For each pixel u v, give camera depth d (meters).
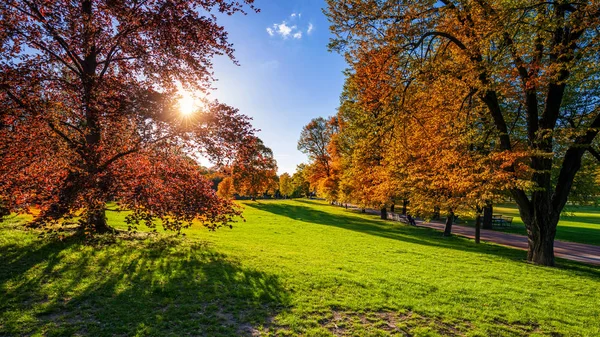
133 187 8.27
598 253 18.08
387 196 22.34
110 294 6.23
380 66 11.71
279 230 20.98
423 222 35.72
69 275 6.95
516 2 9.20
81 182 7.22
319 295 7.25
